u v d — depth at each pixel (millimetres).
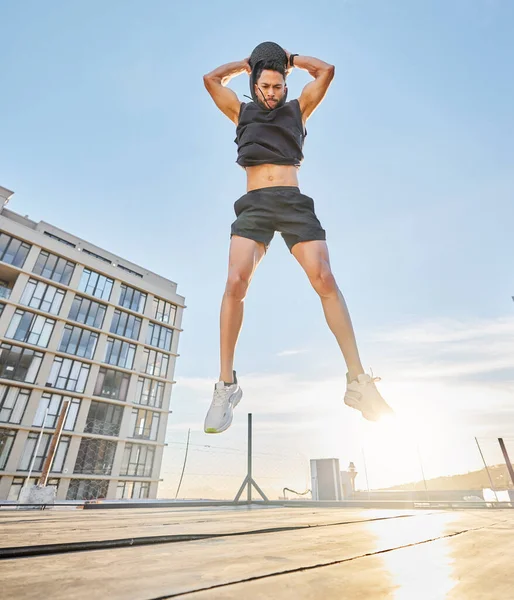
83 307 22469
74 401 20391
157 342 25734
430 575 528
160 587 448
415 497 17969
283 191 1611
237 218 1644
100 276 23859
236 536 1015
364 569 568
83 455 19750
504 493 12977
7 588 428
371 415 1393
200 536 969
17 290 19828
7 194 21609
